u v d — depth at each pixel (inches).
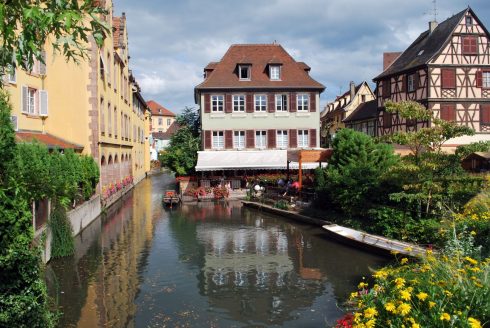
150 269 514.6
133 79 1646.2
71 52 177.9
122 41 1438.2
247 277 481.4
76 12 156.3
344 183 715.4
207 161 1305.4
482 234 392.8
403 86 1391.5
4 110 254.5
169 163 1455.5
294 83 1424.7
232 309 387.5
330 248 602.5
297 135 1424.7
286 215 898.1
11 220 259.8
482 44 1290.6
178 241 673.6
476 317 185.8
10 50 168.2
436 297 198.5
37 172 262.8
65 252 568.1
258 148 1419.8
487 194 507.8
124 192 1396.4
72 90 995.3
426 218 568.4
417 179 594.9
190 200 1207.6
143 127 2274.9
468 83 1288.1
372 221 657.0
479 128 1289.4
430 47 1352.1
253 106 1411.2
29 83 885.8
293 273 492.1
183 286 450.9
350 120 2026.3
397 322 183.6
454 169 616.7
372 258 538.3
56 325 348.8
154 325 353.4
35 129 916.6
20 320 259.8
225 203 1152.2
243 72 1427.2
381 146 792.9
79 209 732.0
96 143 1006.4
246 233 735.7
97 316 370.9
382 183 666.2
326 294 420.2
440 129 577.3
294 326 349.4
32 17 149.0
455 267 243.3
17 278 263.3
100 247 630.5
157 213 979.9
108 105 1159.0
